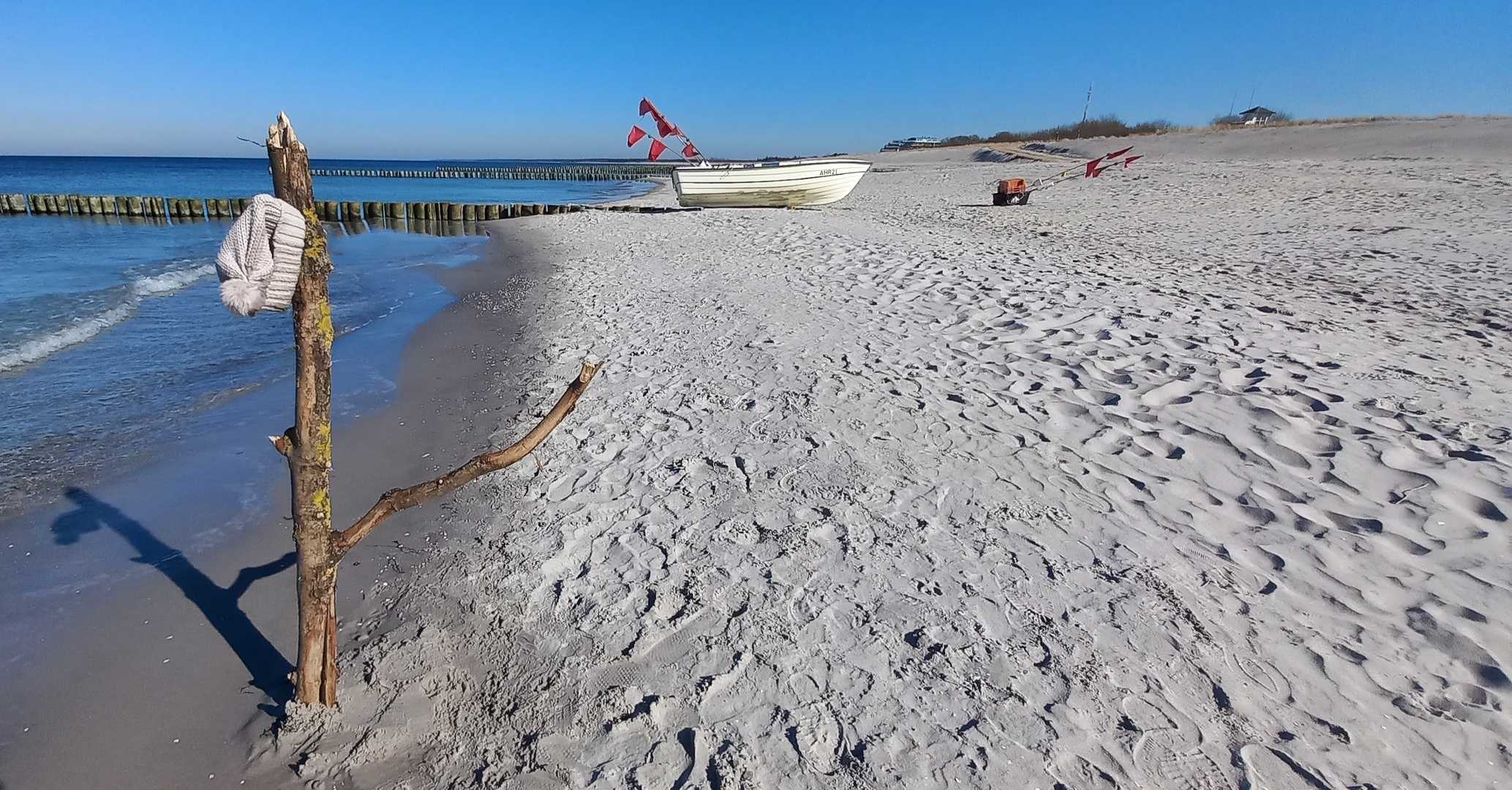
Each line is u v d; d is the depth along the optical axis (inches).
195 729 101.9
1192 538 137.2
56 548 149.6
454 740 98.7
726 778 89.8
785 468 171.6
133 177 2632.9
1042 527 143.2
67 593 134.0
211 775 94.3
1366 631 111.3
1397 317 275.1
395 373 264.5
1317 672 103.9
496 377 254.7
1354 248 426.6
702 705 102.4
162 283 470.6
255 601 132.0
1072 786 87.0
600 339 291.6
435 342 308.3
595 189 2055.9
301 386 89.8
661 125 749.9
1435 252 402.0
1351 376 209.8
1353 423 178.2
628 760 94.0
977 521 146.3
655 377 239.3
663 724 99.5
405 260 580.7
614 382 238.1
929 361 239.3
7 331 334.0
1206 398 197.2
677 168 772.6
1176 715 97.2
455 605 128.2
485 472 97.8
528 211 989.8
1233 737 93.4
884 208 780.0
